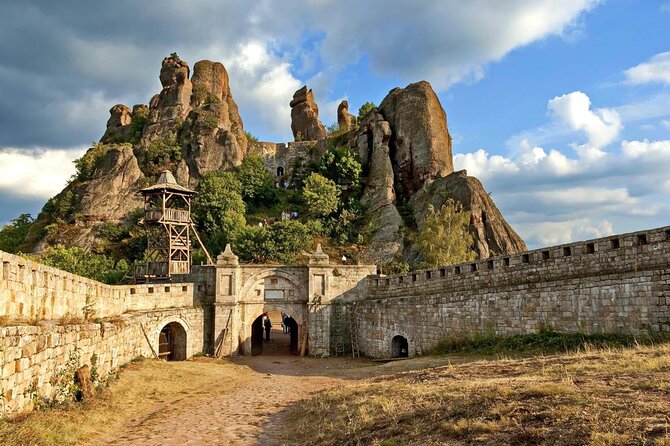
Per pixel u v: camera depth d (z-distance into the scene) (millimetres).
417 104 97125
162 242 59188
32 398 15656
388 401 15281
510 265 30344
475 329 31344
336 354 44156
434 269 37062
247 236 75938
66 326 18781
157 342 37688
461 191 81562
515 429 10281
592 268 25688
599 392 11711
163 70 118375
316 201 89875
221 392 25203
